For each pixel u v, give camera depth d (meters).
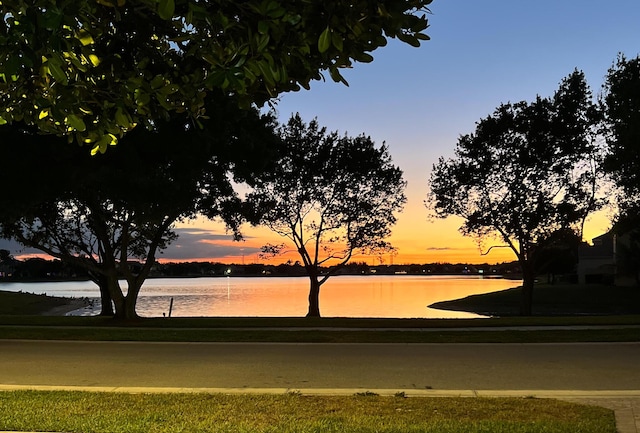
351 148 27.83
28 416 6.69
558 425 6.21
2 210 16.62
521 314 29.86
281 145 25.58
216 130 17.33
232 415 6.78
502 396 7.87
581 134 27.86
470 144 29.31
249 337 15.19
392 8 3.19
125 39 4.12
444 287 91.81
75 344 14.33
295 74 3.67
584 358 11.50
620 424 6.30
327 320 21.38
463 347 13.24
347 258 29.00
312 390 8.42
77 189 18.30
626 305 42.00
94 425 6.33
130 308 22.41
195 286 120.44
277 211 27.95
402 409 7.05
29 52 2.97
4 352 12.88
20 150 14.71
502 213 28.97
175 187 17.00
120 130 4.14
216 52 3.39
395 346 13.48
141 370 10.38
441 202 29.86
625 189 24.17
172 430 6.14
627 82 20.75
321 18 3.13
